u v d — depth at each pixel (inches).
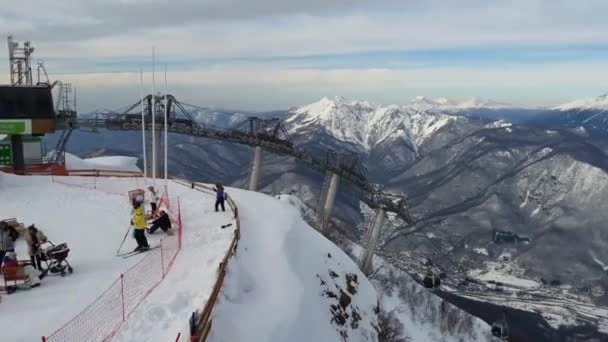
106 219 1096.2
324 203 2984.7
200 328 552.7
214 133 2486.5
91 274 765.9
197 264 801.6
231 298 726.5
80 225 1038.4
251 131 2615.7
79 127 2178.9
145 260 829.2
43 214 1111.0
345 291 1246.3
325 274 1199.6
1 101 1619.1
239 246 964.6
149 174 2241.6
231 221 1117.7
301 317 829.8
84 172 1755.7
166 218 997.2
